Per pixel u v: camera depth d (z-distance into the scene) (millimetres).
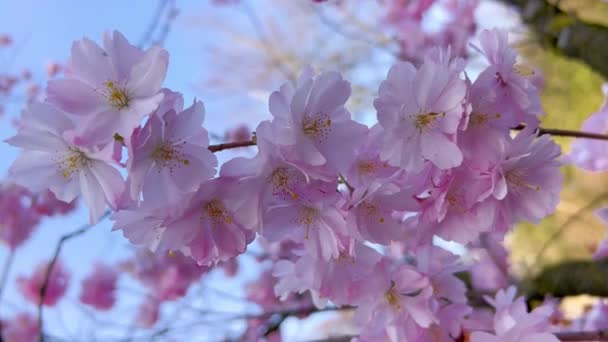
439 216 354
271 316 664
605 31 609
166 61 328
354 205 343
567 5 1246
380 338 391
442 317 395
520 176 364
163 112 330
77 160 339
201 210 340
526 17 700
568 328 555
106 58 329
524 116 356
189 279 845
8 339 879
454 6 873
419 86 340
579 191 1201
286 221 346
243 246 345
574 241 1097
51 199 825
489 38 359
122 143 328
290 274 410
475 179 353
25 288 887
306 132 337
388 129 338
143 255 867
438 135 341
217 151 341
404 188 348
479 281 694
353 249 355
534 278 594
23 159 346
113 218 343
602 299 575
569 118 1235
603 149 500
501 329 376
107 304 882
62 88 329
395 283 388
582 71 1202
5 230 884
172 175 331
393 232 353
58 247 545
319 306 417
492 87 347
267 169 329
